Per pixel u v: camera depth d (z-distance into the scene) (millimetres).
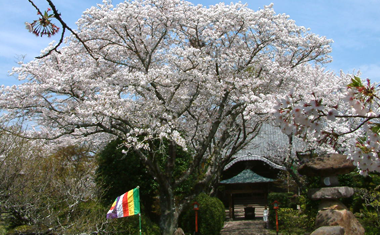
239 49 10734
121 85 9352
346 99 3066
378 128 3236
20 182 7793
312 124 2992
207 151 15219
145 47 10219
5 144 7758
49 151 12477
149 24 10203
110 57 10320
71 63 10250
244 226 14398
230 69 10250
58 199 8477
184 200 10477
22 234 7918
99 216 8906
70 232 7758
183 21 10172
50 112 8914
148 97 10438
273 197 14133
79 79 8695
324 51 11961
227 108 11750
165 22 9938
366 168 3531
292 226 11258
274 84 10742
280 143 19172
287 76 10508
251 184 16406
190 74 9422
